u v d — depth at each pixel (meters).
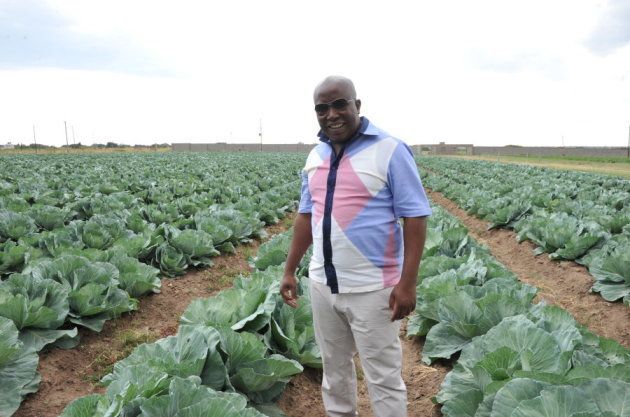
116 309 6.57
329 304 3.57
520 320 3.93
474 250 8.59
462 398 3.67
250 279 6.27
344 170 3.32
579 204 13.70
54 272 6.57
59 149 95.31
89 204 13.07
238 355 4.34
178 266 9.23
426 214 3.21
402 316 3.34
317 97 3.26
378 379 3.54
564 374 3.50
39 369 5.36
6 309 5.39
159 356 4.05
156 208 12.78
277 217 15.54
